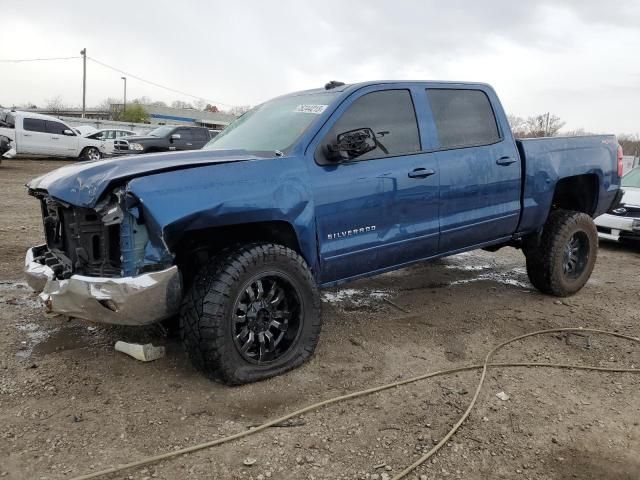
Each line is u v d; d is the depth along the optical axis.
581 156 5.68
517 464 2.77
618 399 3.48
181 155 3.67
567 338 4.51
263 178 3.53
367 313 5.12
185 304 3.40
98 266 3.35
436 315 5.09
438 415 3.22
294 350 3.72
